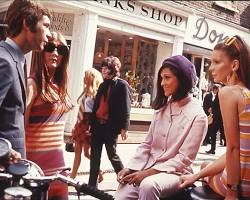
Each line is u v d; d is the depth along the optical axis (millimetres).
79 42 9742
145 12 11031
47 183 1704
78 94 9555
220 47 2209
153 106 2762
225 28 13508
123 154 8711
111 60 5297
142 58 11742
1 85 1959
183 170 2494
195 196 2223
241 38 2186
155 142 2689
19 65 2084
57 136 2680
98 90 5387
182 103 2625
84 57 9664
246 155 2055
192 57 12953
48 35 2186
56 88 2678
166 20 11633
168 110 2672
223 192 2199
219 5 13125
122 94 5270
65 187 2662
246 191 2070
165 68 2598
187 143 2512
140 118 10797
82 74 9641
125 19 10570
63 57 2688
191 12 12211
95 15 9836
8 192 1443
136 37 11508
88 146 5883
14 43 2123
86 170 6711
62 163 2701
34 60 2580
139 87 11688
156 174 2455
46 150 2605
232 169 2066
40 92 2535
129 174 2594
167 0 11367
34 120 2551
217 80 2236
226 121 2070
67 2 9289
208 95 10602
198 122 2525
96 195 1718
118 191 2678
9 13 2137
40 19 2113
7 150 1641
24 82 2158
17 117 2092
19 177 1588
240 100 2047
